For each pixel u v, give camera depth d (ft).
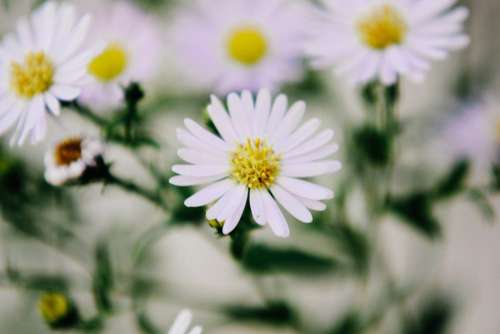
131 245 0.65
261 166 0.49
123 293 0.60
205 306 0.65
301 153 0.49
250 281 0.68
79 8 0.67
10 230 0.65
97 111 0.59
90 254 0.64
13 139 0.51
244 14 0.69
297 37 0.67
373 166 0.62
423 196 0.63
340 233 0.64
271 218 0.48
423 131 0.66
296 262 0.63
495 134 0.65
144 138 0.55
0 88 0.53
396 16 0.57
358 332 0.67
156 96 0.67
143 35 0.65
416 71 0.55
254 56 0.67
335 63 0.57
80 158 0.53
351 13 0.58
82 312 0.62
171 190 0.56
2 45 0.54
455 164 0.63
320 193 0.49
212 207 0.49
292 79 0.66
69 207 0.64
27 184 0.62
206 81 0.67
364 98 0.60
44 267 0.67
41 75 0.52
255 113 0.50
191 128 0.49
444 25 0.56
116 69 0.64
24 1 0.63
